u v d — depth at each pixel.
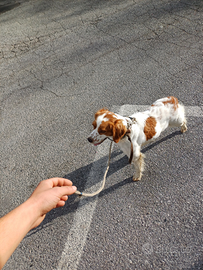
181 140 1.56
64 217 1.34
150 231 1.21
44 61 2.52
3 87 2.31
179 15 2.65
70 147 1.68
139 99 1.88
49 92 2.14
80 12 3.24
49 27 3.07
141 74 2.08
